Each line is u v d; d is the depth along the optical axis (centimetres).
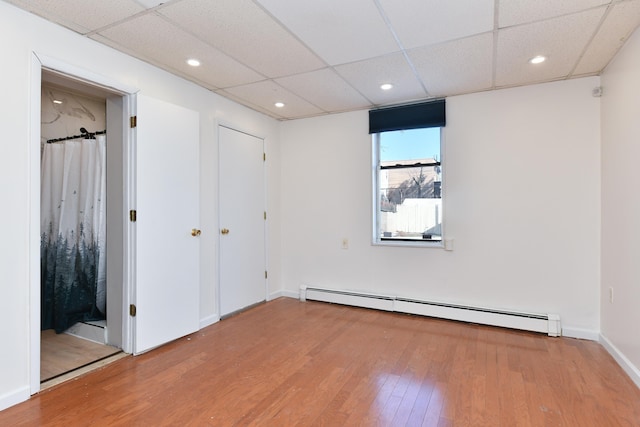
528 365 256
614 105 270
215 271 358
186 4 202
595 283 307
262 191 432
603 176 297
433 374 244
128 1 199
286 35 239
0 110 198
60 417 193
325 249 440
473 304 357
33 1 199
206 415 196
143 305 278
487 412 197
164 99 300
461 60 277
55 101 345
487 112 349
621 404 204
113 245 290
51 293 329
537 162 329
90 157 317
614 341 270
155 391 221
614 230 271
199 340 308
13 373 204
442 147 371
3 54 199
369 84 331
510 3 200
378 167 415
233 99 377
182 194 310
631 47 237
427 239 390
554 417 192
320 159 442
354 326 345
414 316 375
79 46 238
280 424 188
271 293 448
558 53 264
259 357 273
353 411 200
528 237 333
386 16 215
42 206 332
